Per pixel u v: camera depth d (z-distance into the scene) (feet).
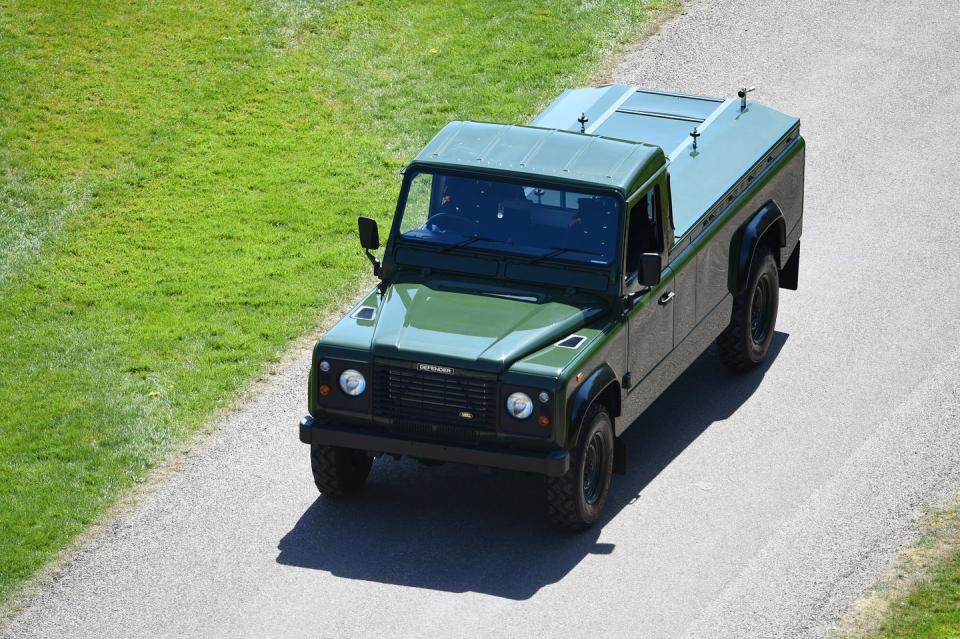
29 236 189.37
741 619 115.24
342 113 222.89
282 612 117.91
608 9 255.09
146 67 232.94
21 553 126.21
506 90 228.84
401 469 140.87
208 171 206.18
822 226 189.26
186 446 144.46
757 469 138.00
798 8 253.85
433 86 230.27
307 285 177.27
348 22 249.34
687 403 151.43
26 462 140.36
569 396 120.06
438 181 134.51
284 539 128.67
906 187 198.49
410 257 135.23
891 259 179.83
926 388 151.12
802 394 151.74
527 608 117.70
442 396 122.01
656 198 134.21
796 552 124.26
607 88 173.37
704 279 144.56
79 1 249.75
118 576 123.65
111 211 195.93
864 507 130.52
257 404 152.25
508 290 131.34
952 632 111.14
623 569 122.93
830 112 220.43
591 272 129.59
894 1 255.70
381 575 122.93
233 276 179.32
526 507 133.59
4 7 246.68
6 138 212.64
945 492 131.95
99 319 169.07
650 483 136.56
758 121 164.25
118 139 213.66
